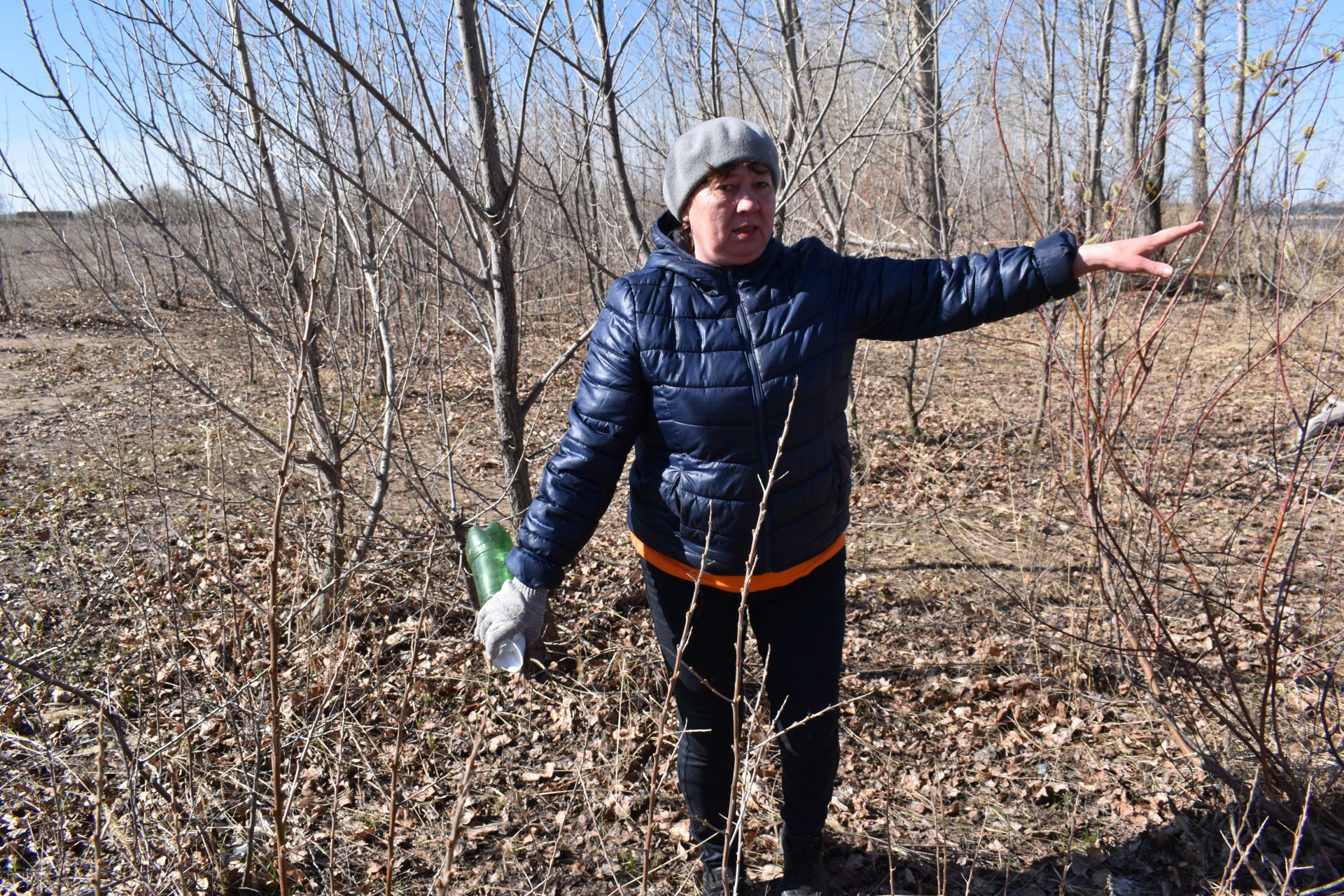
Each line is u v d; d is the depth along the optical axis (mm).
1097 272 1948
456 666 3564
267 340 4059
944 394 9305
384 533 4582
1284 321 3727
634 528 2146
